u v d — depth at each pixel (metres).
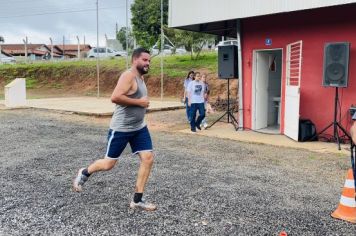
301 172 6.59
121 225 4.22
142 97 4.48
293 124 9.71
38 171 6.59
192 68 28.27
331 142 9.48
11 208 4.73
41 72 34.59
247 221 4.34
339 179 6.15
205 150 8.51
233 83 23.44
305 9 8.95
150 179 6.04
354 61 9.23
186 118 14.45
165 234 4.00
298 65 9.88
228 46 11.43
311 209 4.74
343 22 9.31
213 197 5.17
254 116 11.38
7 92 17.84
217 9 10.59
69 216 4.47
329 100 9.71
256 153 8.21
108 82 30.59
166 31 34.28
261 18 10.91
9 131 11.13
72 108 17.14
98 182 5.86
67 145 9.05
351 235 4.00
